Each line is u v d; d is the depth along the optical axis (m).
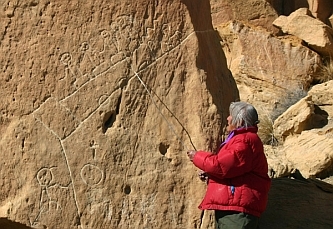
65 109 5.33
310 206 6.27
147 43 5.54
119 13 5.51
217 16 13.48
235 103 5.06
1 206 5.18
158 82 5.52
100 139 5.34
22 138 5.26
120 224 5.27
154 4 5.60
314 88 10.71
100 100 5.39
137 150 5.40
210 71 5.80
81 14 5.45
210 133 5.54
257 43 11.98
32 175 5.22
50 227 5.18
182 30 5.64
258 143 4.97
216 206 4.96
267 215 6.04
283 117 9.72
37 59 5.36
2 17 5.39
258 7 13.37
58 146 5.28
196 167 5.45
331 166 8.45
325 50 12.27
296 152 8.83
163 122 5.48
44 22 5.41
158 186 5.38
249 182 4.96
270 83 11.58
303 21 12.55
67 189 5.24
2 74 5.33
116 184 5.32
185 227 5.36
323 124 9.80
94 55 5.43
